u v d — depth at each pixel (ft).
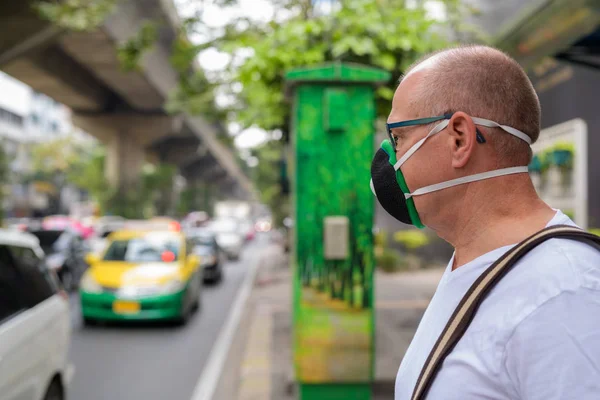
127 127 138.00
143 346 25.04
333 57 18.52
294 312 13.64
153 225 50.03
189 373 20.70
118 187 140.87
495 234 3.39
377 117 21.25
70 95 117.80
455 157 3.45
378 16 18.54
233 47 19.63
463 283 3.38
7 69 91.45
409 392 3.59
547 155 35.14
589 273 2.84
